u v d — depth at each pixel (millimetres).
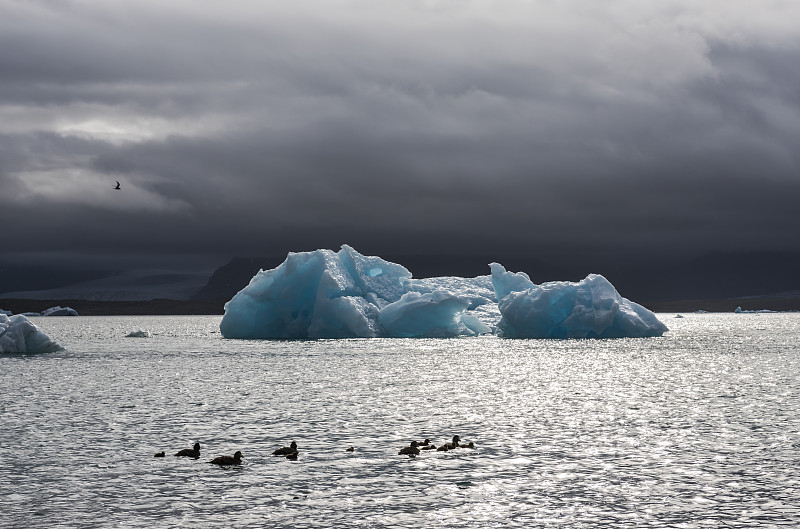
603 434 39250
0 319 93250
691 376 67625
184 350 99375
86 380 64500
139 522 25719
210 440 38000
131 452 35281
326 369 73125
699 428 40906
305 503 27562
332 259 102375
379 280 105625
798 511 26625
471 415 45438
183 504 27484
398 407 48719
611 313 98312
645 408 48281
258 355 89562
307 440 37875
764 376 67688
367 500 27891
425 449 35500
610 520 25781
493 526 25266
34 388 59031
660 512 26547
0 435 39375
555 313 101750
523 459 33656
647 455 34406
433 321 101500
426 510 26797
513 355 88562
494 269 113312
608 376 67188
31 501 27859
